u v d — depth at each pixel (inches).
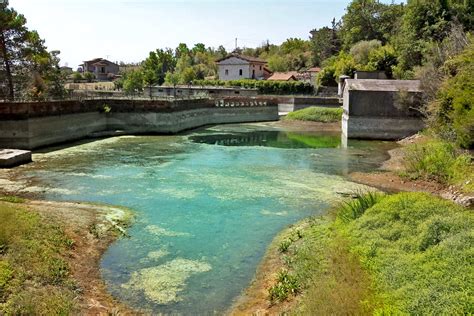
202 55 4662.9
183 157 1143.6
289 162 1086.4
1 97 1521.9
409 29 2272.4
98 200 727.1
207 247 534.3
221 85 3161.9
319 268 430.0
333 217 613.9
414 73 1899.6
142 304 400.5
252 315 378.3
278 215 661.3
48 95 1721.2
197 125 1921.8
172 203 715.4
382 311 325.4
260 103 2242.9
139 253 513.0
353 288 368.5
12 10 1515.7
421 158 927.7
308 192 794.2
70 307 371.6
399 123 1519.4
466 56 995.9
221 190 800.9
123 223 610.2
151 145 1358.3
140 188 808.9
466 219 454.3
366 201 572.4
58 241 493.0
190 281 446.3
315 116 2134.6
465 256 372.2
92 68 4719.5
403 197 542.0
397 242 442.9
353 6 3553.2
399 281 366.3
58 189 794.8
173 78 3435.0
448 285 339.3
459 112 893.8
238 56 3565.5
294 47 4918.8
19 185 819.4
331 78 2851.9
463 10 2119.8
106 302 399.2
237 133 1733.5
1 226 475.5
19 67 1630.2
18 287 378.3
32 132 1232.8
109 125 1643.7
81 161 1067.9
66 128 1396.4
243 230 594.2
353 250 445.1
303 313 351.9
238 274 462.9
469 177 776.3
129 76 2945.4
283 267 465.4
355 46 2999.5
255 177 910.4
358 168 1013.2
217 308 395.9
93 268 465.4
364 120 1542.8
